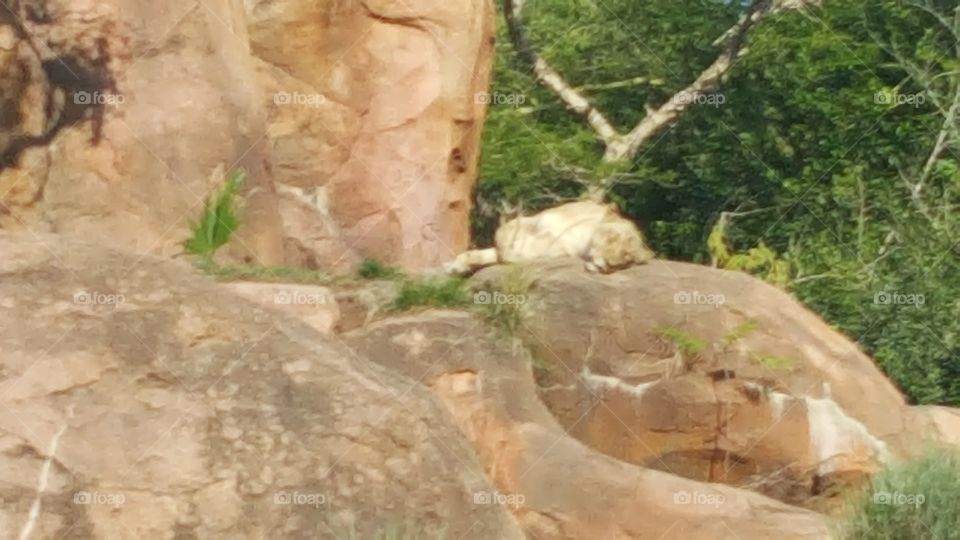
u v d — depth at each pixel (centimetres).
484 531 937
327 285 1238
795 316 1381
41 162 1252
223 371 936
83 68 1273
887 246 2109
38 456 881
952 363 1938
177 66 1302
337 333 1195
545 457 1152
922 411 1382
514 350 1230
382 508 919
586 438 1303
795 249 2150
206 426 913
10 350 909
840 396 1350
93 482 882
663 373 1323
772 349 1346
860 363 1380
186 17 1312
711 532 1114
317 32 1508
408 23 1538
